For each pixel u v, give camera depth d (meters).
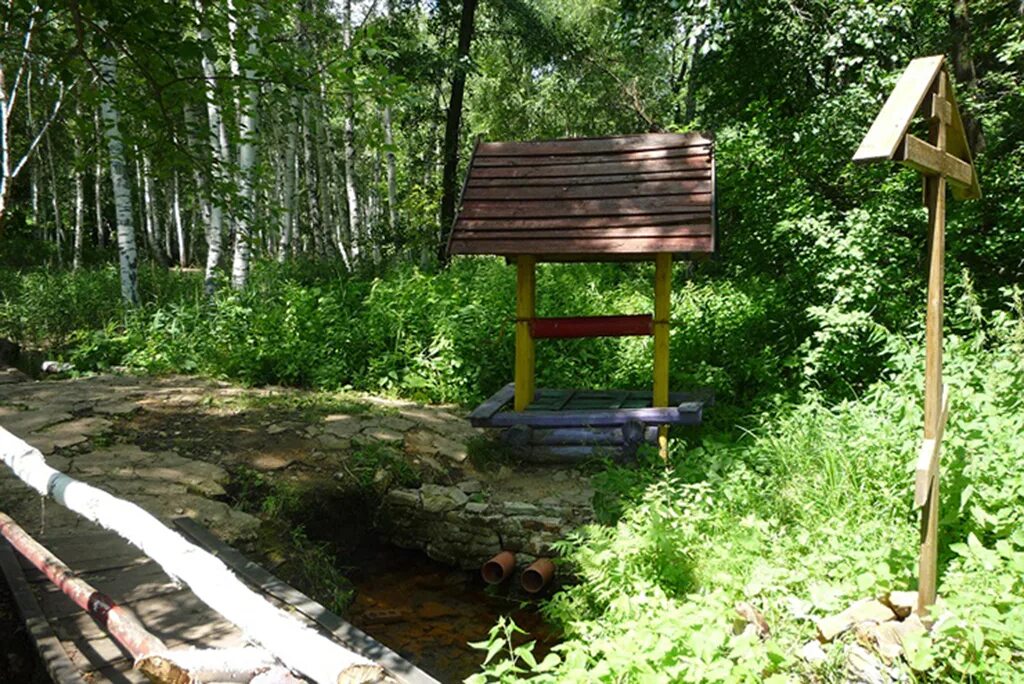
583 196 7.84
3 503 5.78
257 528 6.00
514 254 7.71
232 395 9.30
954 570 4.16
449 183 18.31
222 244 14.72
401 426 8.38
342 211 30.23
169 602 4.44
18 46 5.12
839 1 10.12
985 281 8.91
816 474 5.72
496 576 6.24
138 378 10.25
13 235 30.42
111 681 3.66
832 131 9.41
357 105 6.12
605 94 27.58
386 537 7.18
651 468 7.12
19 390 9.24
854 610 3.93
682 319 10.94
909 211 8.48
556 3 26.67
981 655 3.35
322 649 2.11
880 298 8.27
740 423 8.08
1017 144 9.77
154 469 6.73
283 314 11.59
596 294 13.12
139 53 5.43
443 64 17.72
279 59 5.62
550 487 7.42
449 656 5.45
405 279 13.05
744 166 9.55
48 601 4.43
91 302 16.45
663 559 5.01
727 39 11.34
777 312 9.84
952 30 10.78
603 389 9.55
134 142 5.89
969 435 4.94
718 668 3.32
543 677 3.46
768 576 4.39
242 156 14.16
